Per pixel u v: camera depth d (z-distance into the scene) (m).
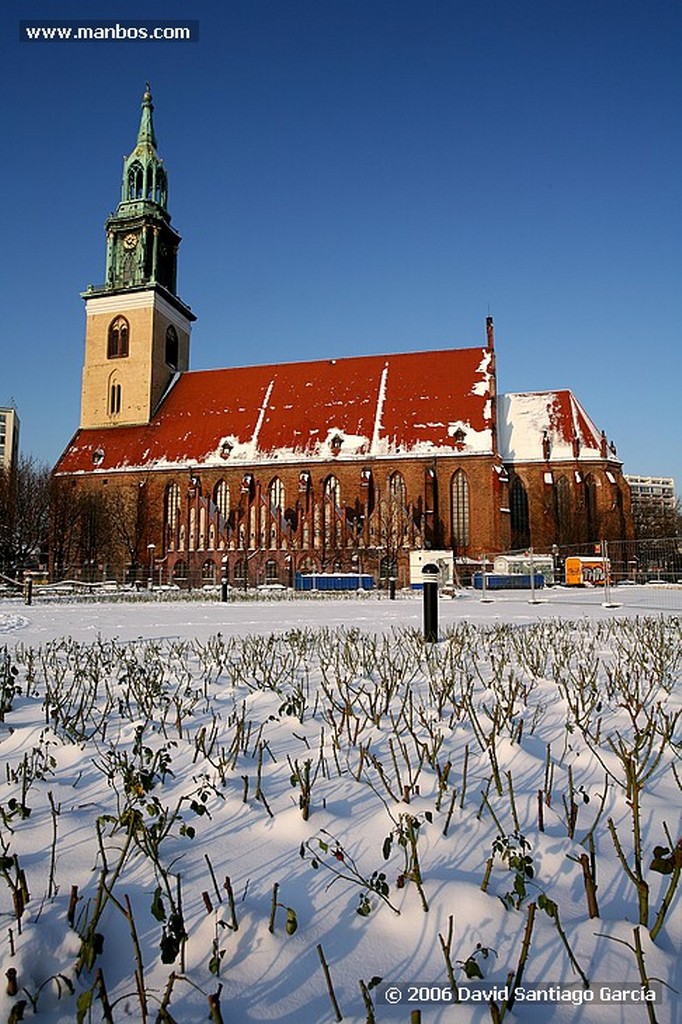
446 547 70.44
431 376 78.44
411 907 3.66
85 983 3.12
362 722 7.45
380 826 4.71
